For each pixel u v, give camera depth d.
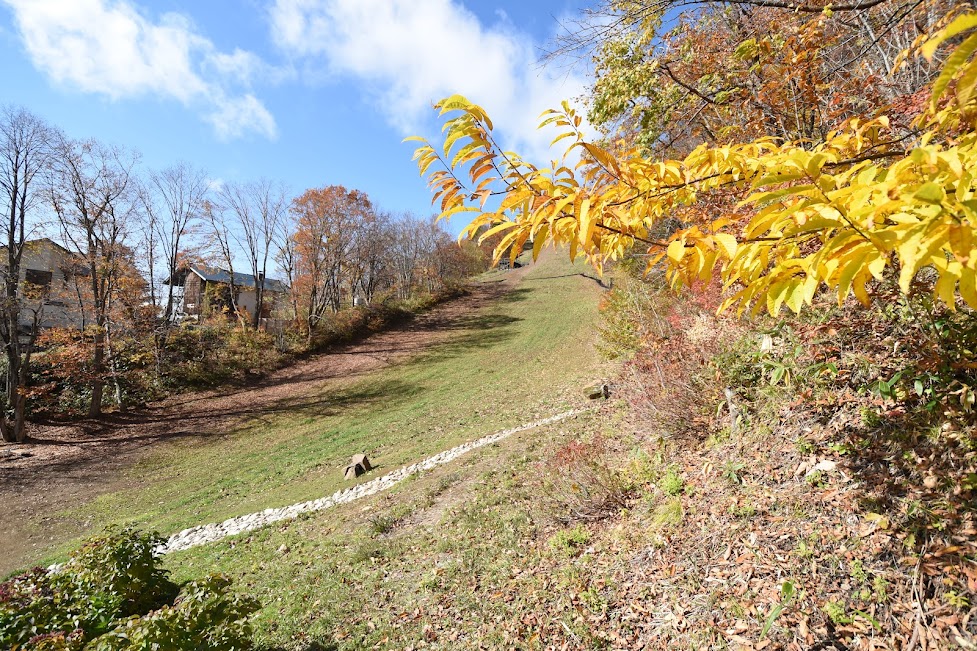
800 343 4.50
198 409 19.44
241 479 12.44
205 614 3.86
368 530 7.56
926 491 3.04
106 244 19.95
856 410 3.86
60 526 10.40
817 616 2.92
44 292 17.69
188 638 3.67
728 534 3.87
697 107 4.52
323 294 31.09
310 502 9.91
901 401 3.57
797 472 3.91
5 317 16.45
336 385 21.61
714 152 1.18
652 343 6.73
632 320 9.23
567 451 6.04
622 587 4.09
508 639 4.08
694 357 5.81
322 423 16.77
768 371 4.93
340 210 30.98
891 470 3.34
